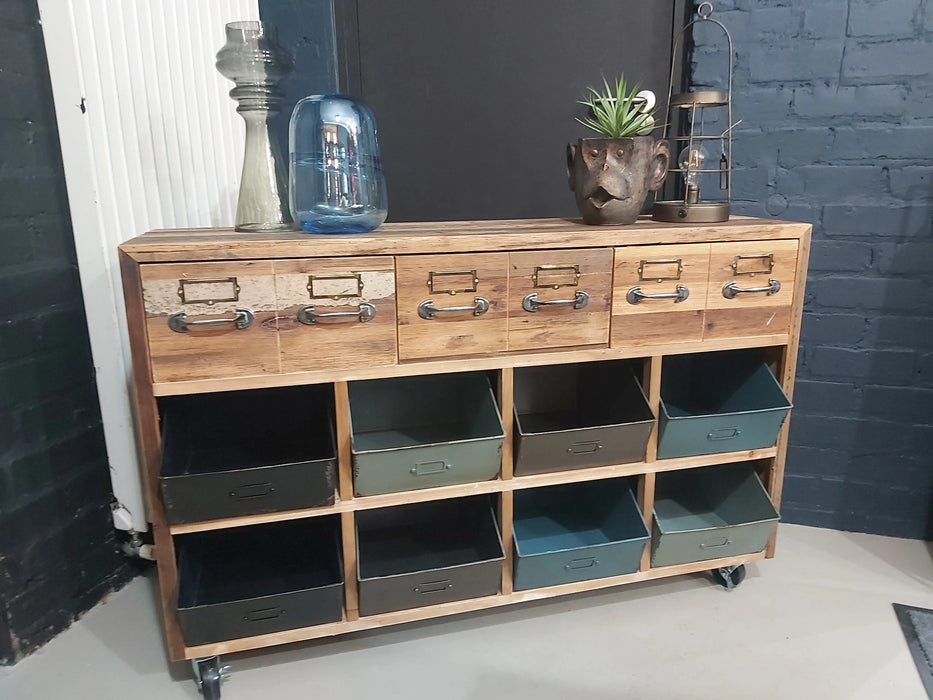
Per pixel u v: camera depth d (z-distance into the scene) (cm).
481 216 198
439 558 163
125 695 140
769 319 154
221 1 172
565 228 150
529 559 149
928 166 172
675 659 148
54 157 150
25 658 150
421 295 133
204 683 137
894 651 149
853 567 180
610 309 144
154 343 123
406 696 139
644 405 151
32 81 143
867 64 170
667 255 145
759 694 138
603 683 142
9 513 145
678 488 194
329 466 133
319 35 184
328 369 131
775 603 166
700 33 176
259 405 163
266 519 135
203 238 131
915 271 178
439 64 189
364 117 146
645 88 186
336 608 142
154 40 153
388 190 198
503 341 140
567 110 189
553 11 184
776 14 171
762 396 163
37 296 149
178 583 134
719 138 167
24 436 148
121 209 151
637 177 151
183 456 139
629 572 160
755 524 161
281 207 149
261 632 139
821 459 194
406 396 171
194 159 167
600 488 175
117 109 147
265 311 125
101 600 171
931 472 187
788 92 175
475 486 146
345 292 128
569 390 185
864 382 187
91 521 167
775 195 182
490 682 142
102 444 169
